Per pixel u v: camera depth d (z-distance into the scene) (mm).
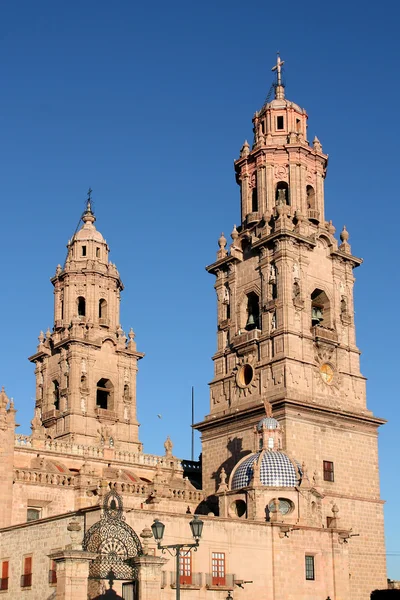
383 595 74000
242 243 89938
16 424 74312
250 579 62062
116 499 63281
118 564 51938
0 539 64125
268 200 89250
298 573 64688
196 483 90875
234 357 86750
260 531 63844
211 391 88188
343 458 82062
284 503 67812
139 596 50906
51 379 100625
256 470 68375
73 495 74312
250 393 83500
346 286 89438
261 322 85062
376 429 86062
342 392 84688
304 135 93625
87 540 52031
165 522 58844
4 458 72375
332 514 78812
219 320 90125
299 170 89938
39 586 58906
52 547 58875
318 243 88125
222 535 61625
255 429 76688
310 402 80125
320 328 84375
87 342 98688
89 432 96250
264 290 85375
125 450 96375
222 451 84750
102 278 103562
